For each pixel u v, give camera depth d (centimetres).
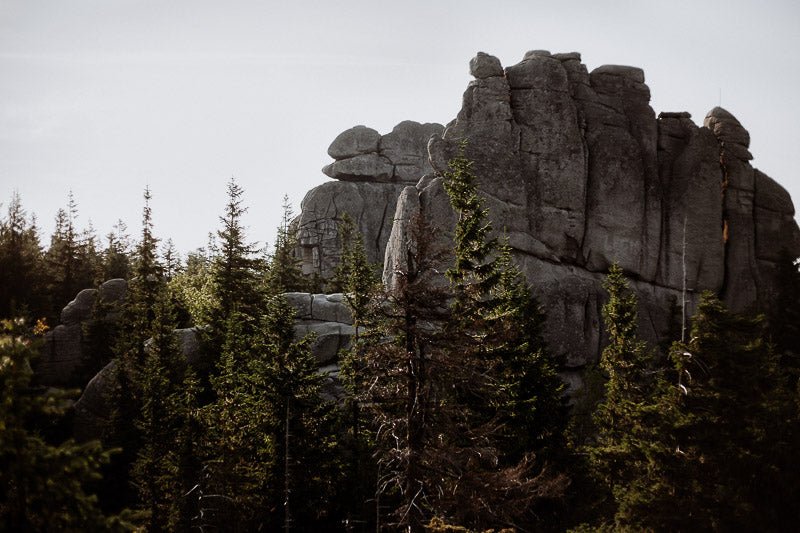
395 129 9275
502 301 3061
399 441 2336
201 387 3884
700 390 2405
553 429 2958
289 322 3481
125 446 3903
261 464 3162
